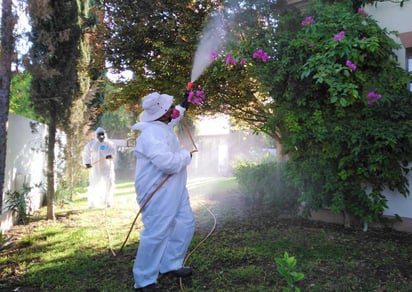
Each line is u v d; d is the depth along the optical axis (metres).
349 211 5.00
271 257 3.99
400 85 4.78
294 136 4.94
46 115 6.88
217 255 4.13
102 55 6.77
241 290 3.21
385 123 4.58
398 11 5.19
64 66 6.57
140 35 6.42
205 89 6.16
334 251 4.11
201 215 6.68
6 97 4.83
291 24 5.64
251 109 6.90
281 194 6.22
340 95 4.54
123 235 5.45
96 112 8.49
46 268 4.04
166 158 3.12
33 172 7.65
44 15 5.09
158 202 3.22
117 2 6.42
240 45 5.29
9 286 3.61
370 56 4.70
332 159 4.92
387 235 4.73
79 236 5.41
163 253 3.31
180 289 3.32
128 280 3.59
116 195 10.31
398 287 3.11
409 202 4.83
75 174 8.48
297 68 4.80
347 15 4.81
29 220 6.67
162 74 6.53
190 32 6.10
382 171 4.58
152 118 3.39
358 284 3.21
